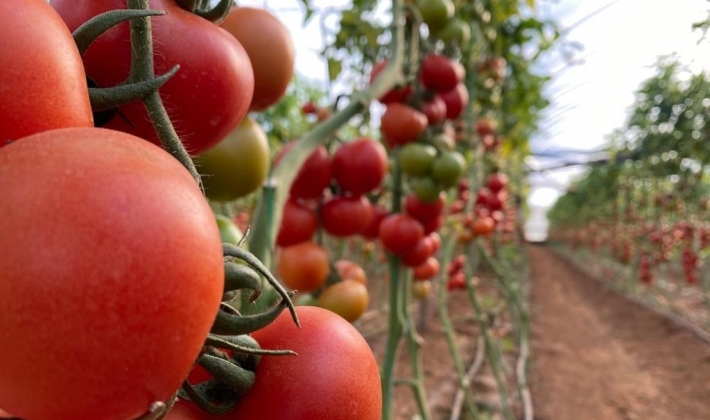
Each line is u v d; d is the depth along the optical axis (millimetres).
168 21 184
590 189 4852
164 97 187
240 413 170
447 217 1287
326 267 507
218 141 221
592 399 1768
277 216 360
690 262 2377
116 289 100
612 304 3309
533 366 2006
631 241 3607
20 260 96
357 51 1056
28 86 122
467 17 1038
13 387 102
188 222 110
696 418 1617
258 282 137
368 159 521
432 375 1766
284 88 314
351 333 187
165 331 105
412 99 652
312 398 167
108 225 101
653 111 2277
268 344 178
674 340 2342
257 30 293
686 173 2287
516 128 1896
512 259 3826
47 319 97
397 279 666
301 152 397
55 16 134
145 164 111
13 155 105
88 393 103
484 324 1439
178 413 163
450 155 645
